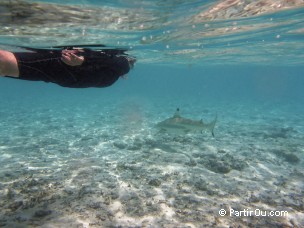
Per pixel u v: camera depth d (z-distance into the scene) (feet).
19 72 10.36
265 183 31.94
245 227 21.81
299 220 23.66
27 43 48.39
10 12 30.30
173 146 47.78
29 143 49.03
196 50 83.41
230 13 39.04
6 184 29.09
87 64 11.68
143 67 197.26
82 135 57.41
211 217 22.99
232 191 28.89
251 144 52.03
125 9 31.48
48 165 36.11
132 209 23.66
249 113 111.04
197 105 146.51
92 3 28.48
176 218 22.54
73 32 41.75
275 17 43.98
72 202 24.61
